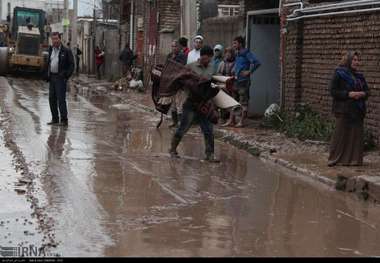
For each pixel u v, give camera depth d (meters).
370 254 6.30
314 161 10.85
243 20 17.86
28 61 34.22
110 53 37.00
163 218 7.27
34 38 34.59
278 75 17.33
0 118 15.58
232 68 15.47
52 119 15.08
